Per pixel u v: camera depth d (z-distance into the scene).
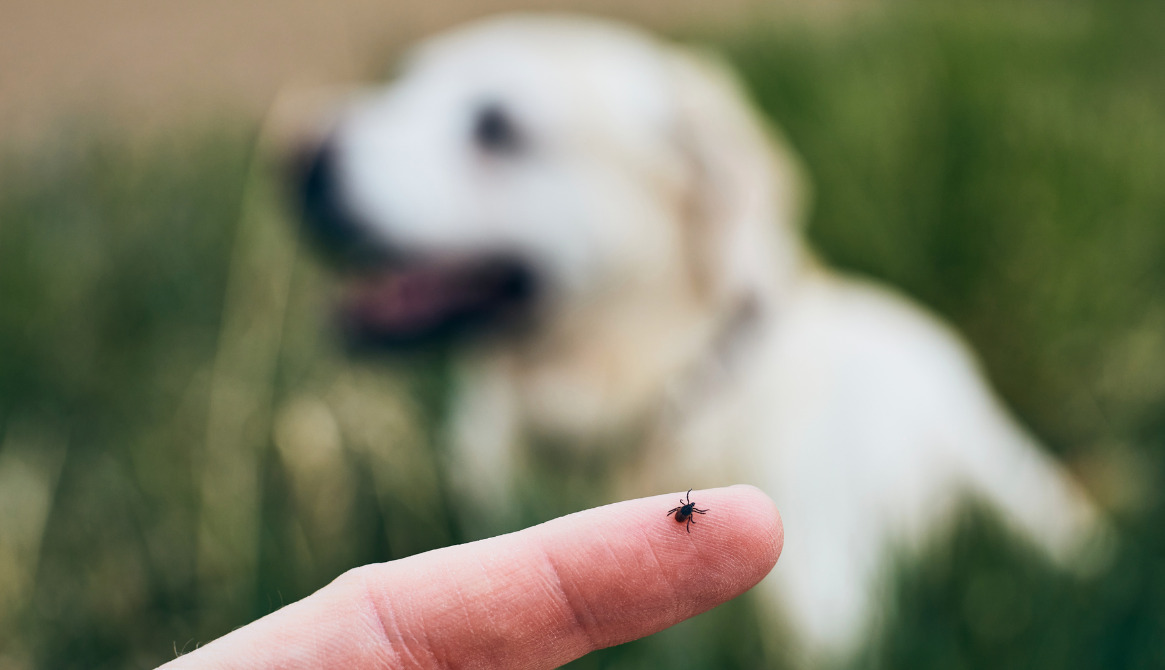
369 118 0.42
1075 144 0.50
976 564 0.34
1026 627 0.31
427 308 0.43
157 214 0.55
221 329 0.43
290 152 0.43
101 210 0.56
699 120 0.41
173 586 0.35
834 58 0.63
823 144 0.55
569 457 0.43
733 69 0.66
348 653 0.21
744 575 0.21
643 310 0.40
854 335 0.38
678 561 0.21
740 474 0.37
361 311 0.43
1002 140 0.51
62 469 0.39
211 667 0.20
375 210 0.39
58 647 0.34
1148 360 0.43
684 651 0.30
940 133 0.52
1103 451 0.42
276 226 0.45
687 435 0.39
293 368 0.41
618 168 0.39
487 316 0.42
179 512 0.36
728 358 0.39
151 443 0.39
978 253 0.49
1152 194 0.49
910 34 0.62
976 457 0.38
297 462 0.36
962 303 0.49
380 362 0.43
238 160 0.61
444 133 0.40
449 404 0.41
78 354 0.45
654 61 0.42
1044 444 0.45
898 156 0.53
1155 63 0.60
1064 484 0.41
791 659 0.31
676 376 0.40
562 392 0.42
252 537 0.34
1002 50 0.57
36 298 0.48
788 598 0.34
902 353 0.38
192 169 0.61
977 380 0.42
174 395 0.42
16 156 0.65
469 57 0.42
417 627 0.21
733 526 0.21
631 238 0.39
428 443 0.38
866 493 0.35
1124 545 0.32
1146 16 0.64
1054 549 0.37
